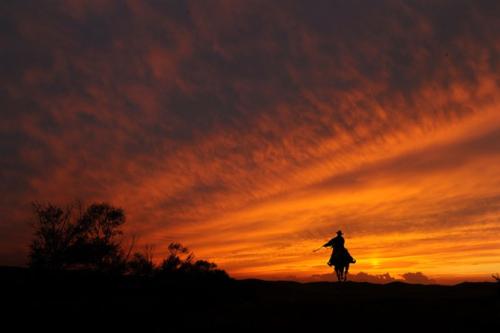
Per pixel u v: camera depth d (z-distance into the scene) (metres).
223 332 12.21
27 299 16.20
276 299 18.56
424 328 11.16
